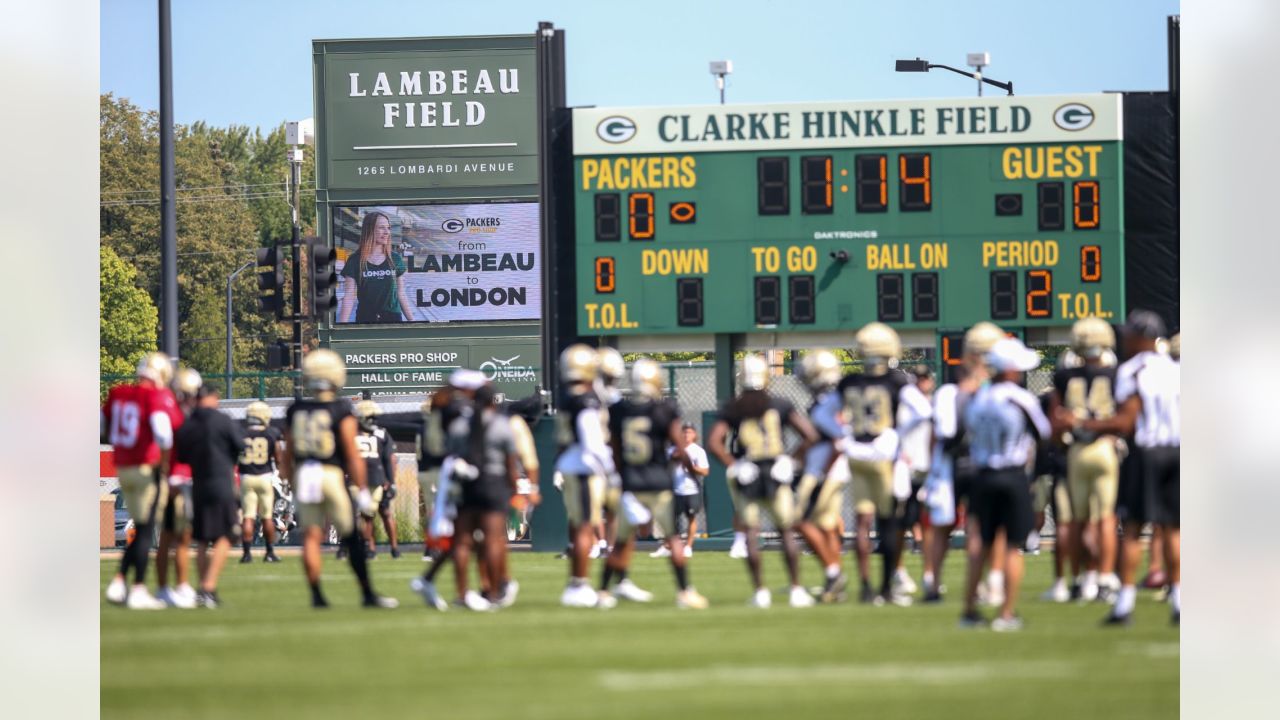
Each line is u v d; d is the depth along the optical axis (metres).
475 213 155.75
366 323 155.88
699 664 31.48
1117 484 44.50
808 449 44.50
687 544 70.75
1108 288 78.06
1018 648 33.53
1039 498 59.19
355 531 44.06
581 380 44.41
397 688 28.72
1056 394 42.78
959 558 64.75
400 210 156.00
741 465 43.38
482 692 28.14
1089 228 78.19
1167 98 78.62
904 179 78.62
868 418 43.91
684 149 79.38
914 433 44.81
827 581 44.66
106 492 91.25
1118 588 43.12
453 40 155.62
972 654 32.66
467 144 155.75
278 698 27.81
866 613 41.28
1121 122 78.38
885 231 78.62
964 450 42.94
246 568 64.81
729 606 43.94
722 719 25.34
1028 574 54.97
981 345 42.28
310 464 43.41
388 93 156.12
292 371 80.75
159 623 40.16
